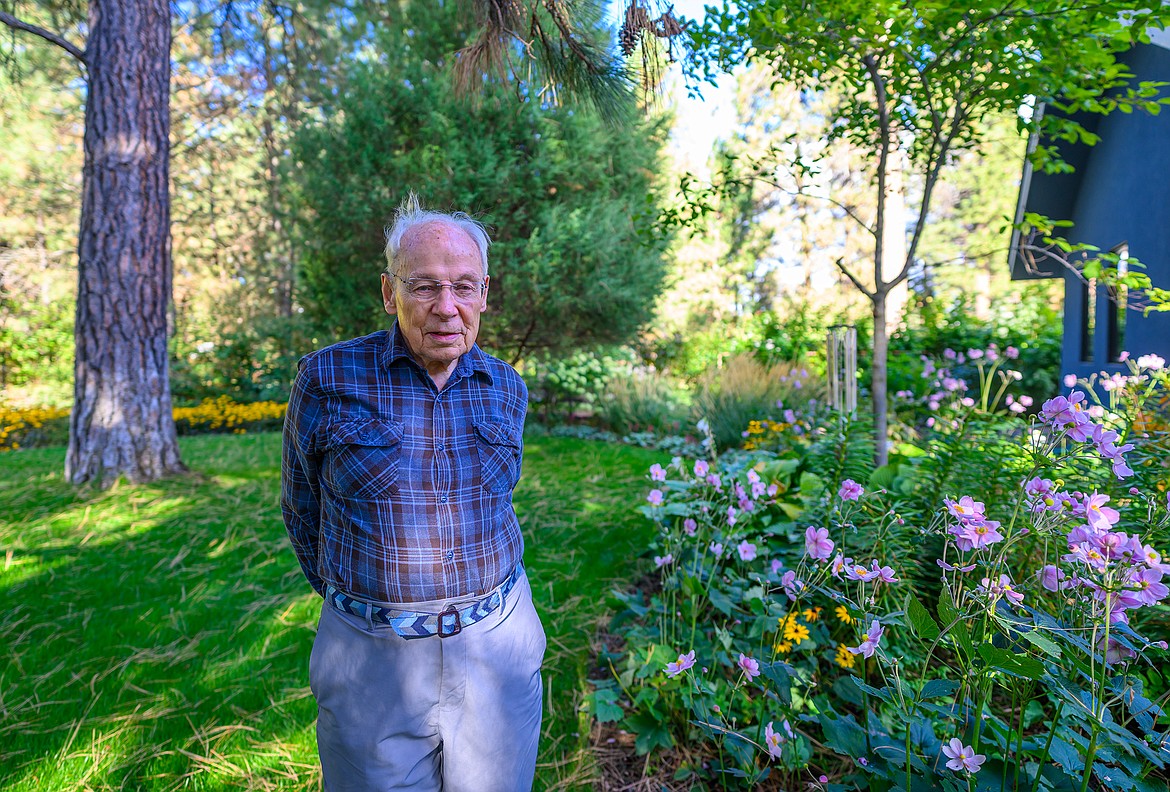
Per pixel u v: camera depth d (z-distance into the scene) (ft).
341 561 3.88
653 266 24.08
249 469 17.47
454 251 3.88
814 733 6.15
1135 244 16.63
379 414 3.87
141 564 10.68
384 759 3.91
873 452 9.36
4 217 40.52
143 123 15.21
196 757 6.15
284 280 41.73
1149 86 8.28
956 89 8.96
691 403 26.30
